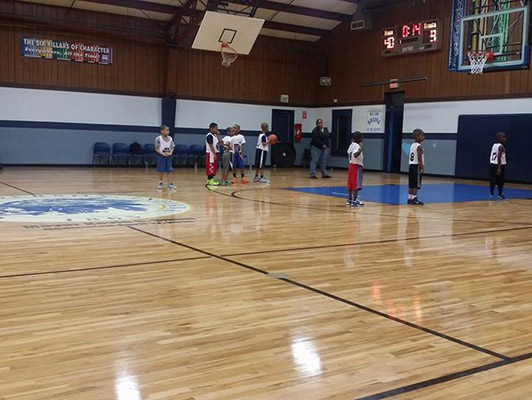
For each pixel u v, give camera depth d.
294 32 20.09
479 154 16.12
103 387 2.47
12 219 7.28
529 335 3.28
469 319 3.57
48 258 5.07
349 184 9.52
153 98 18.56
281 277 4.56
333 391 2.47
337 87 20.70
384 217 8.27
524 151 15.06
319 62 21.59
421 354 2.94
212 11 15.43
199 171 17.28
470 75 16.25
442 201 10.66
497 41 13.91
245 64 20.17
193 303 3.79
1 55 16.17
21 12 16.17
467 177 16.48
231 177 15.24
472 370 2.73
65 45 16.97
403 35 17.89
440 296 4.09
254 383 2.55
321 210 8.89
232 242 6.04
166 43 18.17
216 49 15.56
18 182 12.34
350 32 19.98
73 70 17.19
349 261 5.23
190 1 16.56
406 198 10.93
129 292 4.02
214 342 3.07
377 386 2.53
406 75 18.11
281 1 17.86
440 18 16.95
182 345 3.01
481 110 16.06
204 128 19.56
